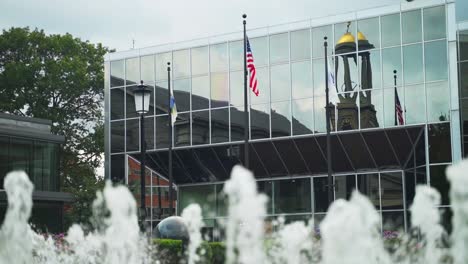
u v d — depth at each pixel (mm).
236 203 5574
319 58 36094
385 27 34469
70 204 47438
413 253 10617
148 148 41094
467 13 41281
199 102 39688
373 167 35219
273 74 37375
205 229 39562
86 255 13453
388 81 34219
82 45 58688
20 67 52812
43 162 37812
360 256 5500
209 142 39094
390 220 34594
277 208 37719
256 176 38438
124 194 8484
